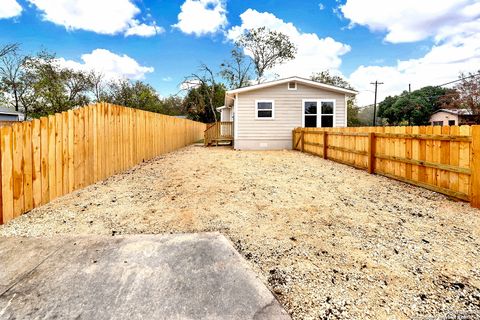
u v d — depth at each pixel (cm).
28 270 232
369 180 577
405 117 3597
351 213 377
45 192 409
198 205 411
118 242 286
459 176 418
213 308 186
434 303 191
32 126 382
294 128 1310
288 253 265
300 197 454
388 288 209
